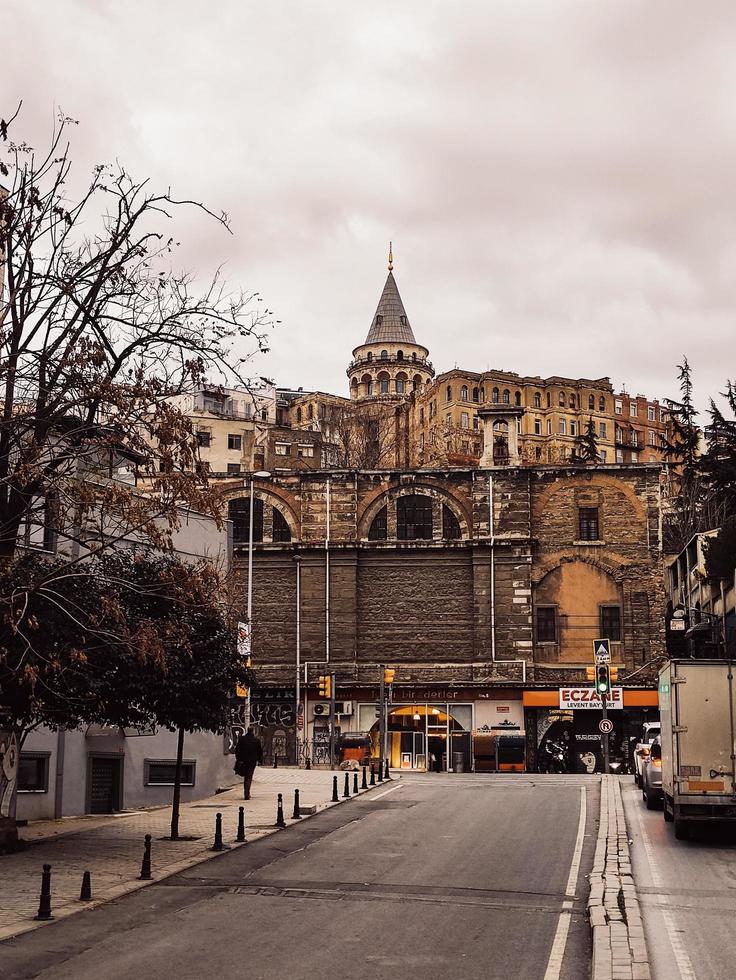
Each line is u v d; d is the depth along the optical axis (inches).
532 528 2431.1
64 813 1119.0
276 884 711.1
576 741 2342.5
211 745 1352.1
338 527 2463.1
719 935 555.8
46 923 585.3
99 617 831.7
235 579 2071.9
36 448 780.6
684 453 3280.0
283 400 5743.1
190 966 494.0
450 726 2367.1
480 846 898.1
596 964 472.7
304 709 2395.4
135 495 874.1
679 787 873.5
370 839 943.0
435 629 2417.6
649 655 2362.2
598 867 759.7
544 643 2394.2
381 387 6368.1
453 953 519.8
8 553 843.4
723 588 1809.8
